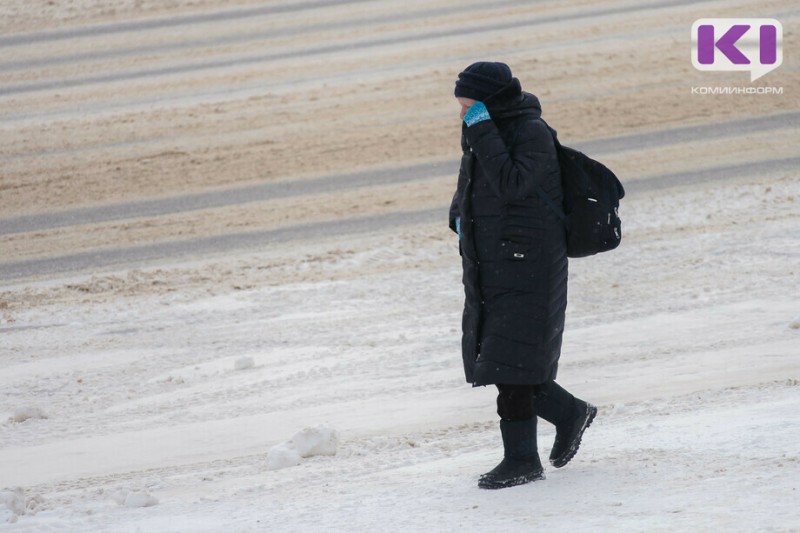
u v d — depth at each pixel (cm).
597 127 7619
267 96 8625
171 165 7444
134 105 8719
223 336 4359
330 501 1836
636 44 9162
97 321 4756
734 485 1528
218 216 6450
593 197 1741
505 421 1789
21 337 4603
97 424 3350
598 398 2992
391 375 3588
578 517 1470
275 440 2939
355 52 9512
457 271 5109
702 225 5519
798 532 1236
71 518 1916
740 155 6881
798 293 4203
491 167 1681
